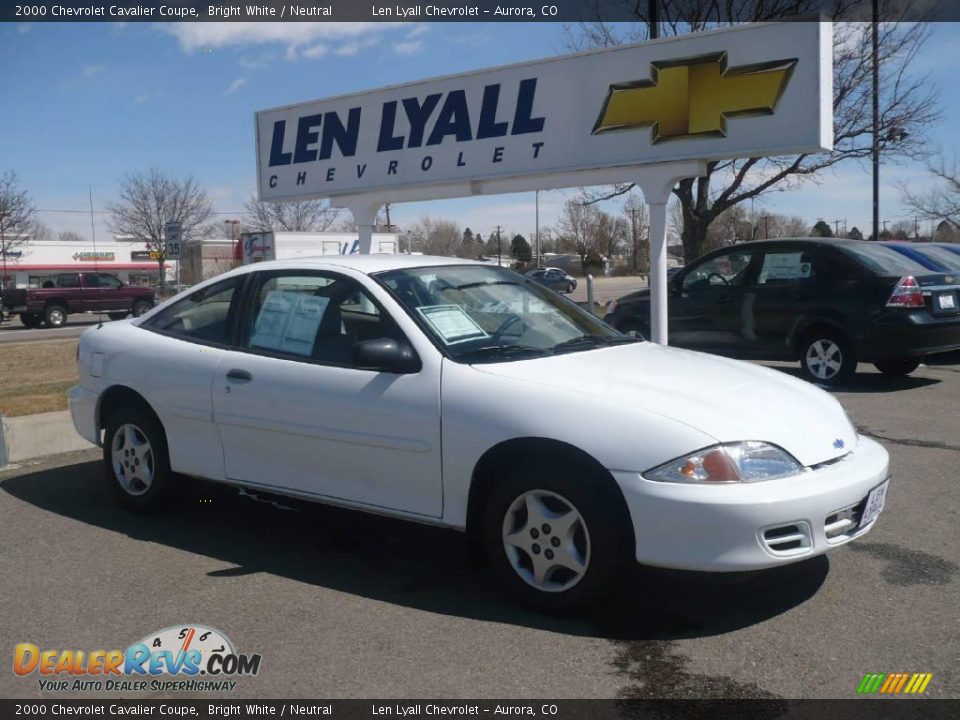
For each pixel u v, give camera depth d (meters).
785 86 8.79
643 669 3.56
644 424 3.81
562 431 3.91
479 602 4.27
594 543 3.86
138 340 5.72
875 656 3.63
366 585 4.53
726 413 3.92
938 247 12.48
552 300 5.45
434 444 4.30
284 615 4.18
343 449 4.64
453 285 5.05
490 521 4.16
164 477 5.57
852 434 4.30
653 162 9.62
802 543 3.74
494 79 10.62
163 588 4.54
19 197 45.88
